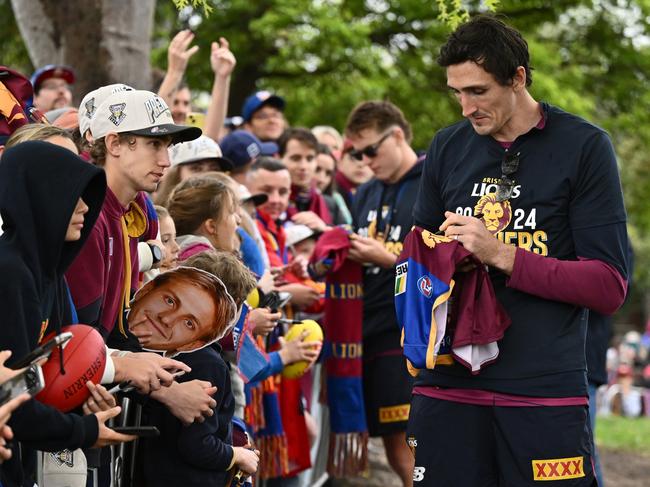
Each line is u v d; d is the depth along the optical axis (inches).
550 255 152.6
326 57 549.3
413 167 229.1
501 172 155.3
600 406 661.3
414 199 227.3
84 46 284.5
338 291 227.0
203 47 558.3
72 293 138.9
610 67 633.0
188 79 561.9
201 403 137.2
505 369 151.9
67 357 120.0
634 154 748.6
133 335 146.3
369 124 225.6
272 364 198.4
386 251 223.1
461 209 157.8
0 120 159.0
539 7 596.7
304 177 268.4
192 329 145.3
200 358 145.3
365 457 226.5
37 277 115.2
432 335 150.9
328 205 283.3
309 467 226.5
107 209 147.4
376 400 229.0
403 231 227.3
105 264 145.3
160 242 164.9
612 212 150.9
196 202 181.0
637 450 414.3
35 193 115.6
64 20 286.2
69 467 133.0
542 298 151.9
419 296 152.7
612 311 151.1
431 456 156.9
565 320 152.3
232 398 148.9
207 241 179.3
